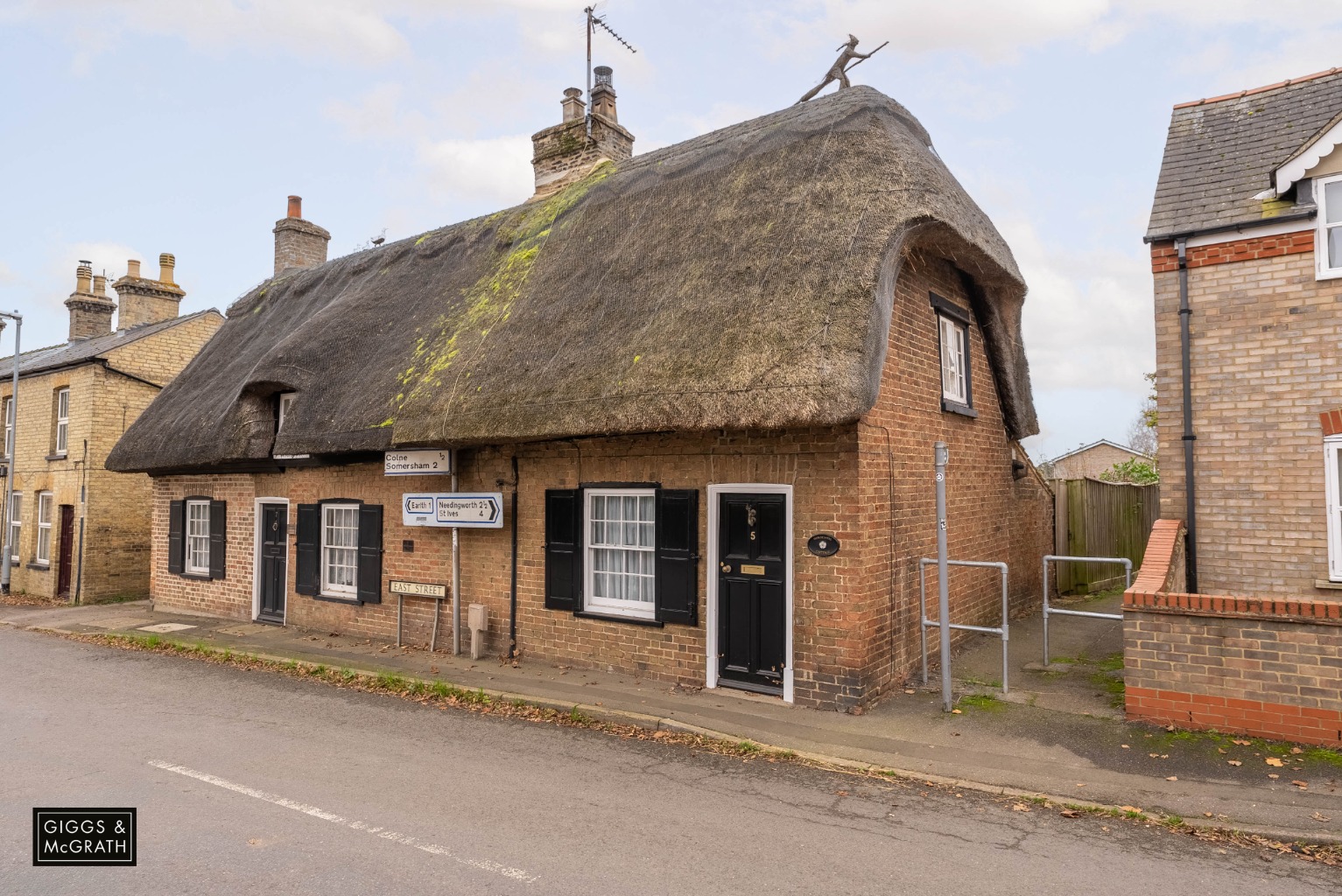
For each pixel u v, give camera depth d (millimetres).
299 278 15438
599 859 4414
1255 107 9273
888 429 8016
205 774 5816
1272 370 7809
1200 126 9422
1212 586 7965
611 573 9008
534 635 9438
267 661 10195
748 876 4234
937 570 9031
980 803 5359
